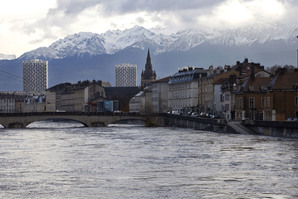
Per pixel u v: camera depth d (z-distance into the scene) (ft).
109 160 410.93
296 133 568.41
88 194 285.02
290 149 464.65
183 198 273.75
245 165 372.79
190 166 372.38
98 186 304.91
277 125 605.31
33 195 284.41
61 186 305.94
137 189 295.48
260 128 655.76
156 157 425.69
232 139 584.40
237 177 326.65
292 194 280.10
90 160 412.16
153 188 297.53
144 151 473.26
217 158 412.36
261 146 492.95
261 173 339.36
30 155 450.30
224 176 330.75
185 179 322.75
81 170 361.10
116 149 495.41
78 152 471.62
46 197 279.90
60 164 391.04
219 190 290.56
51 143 572.51
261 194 280.51
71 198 277.23
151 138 636.07
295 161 389.39
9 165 387.75
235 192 285.43
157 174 341.41
